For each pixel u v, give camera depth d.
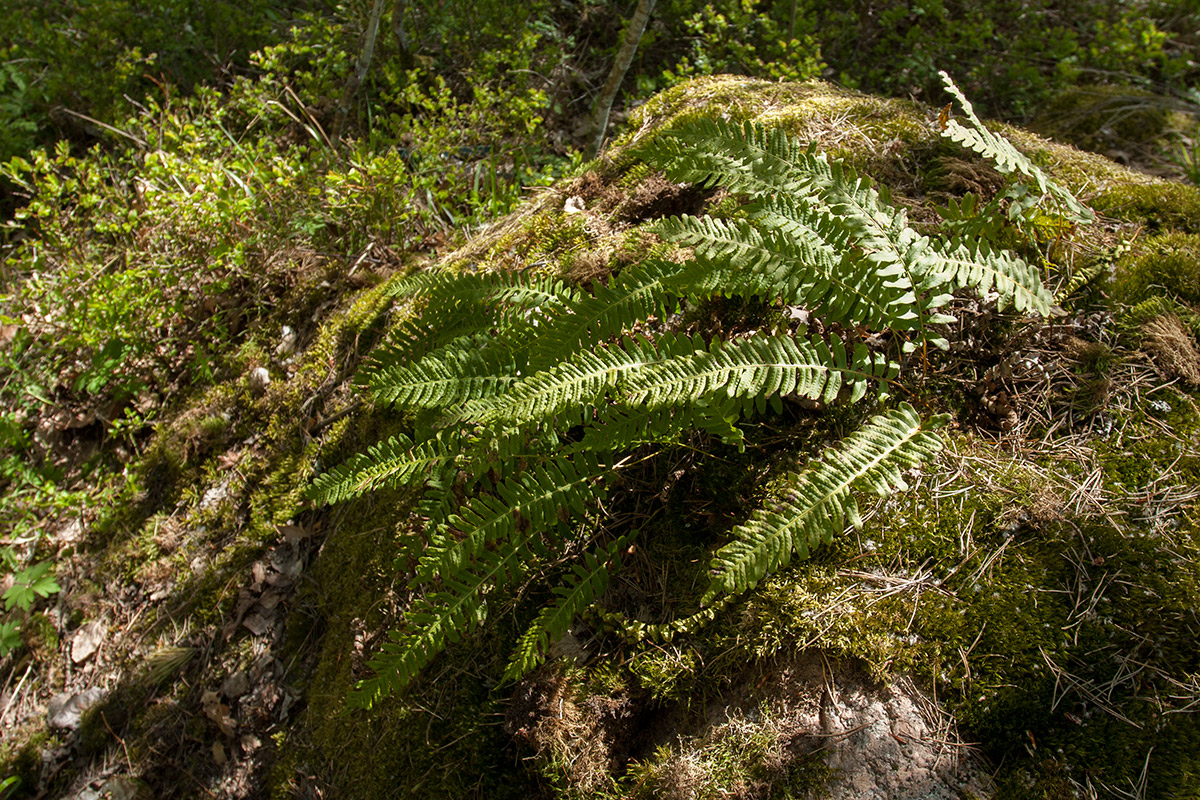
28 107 5.16
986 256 2.12
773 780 1.79
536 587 2.32
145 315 3.76
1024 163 2.32
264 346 3.67
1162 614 1.76
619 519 2.33
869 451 1.88
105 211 4.30
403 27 5.15
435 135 4.04
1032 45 4.86
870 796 1.71
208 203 3.67
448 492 2.31
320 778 2.47
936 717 1.76
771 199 2.13
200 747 2.83
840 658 1.86
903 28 5.20
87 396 3.97
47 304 4.02
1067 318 2.30
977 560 1.92
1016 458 2.08
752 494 2.19
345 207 3.76
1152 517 1.90
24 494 3.74
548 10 5.41
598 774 1.97
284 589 2.96
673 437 2.17
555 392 1.95
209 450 3.45
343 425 3.10
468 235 3.68
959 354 2.26
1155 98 4.24
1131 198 2.59
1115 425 2.08
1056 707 1.72
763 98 3.30
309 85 4.70
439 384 2.33
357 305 3.41
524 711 2.11
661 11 5.36
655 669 2.03
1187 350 2.16
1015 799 1.65
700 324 2.51
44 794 3.01
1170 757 1.61
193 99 4.64
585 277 2.74
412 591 2.52
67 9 5.81
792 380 1.94
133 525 3.46
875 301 2.03
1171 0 5.09
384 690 2.10
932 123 2.95
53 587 3.38
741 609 2.00
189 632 3.05
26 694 3.27
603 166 3.32
